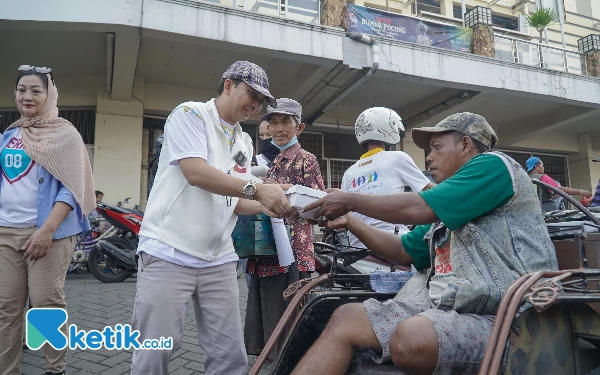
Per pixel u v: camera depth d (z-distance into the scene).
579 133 13.00
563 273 1.31
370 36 7.70
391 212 1.59
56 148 2.43
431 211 1.55
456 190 1.55
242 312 4.30
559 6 11.28
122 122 8.55
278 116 2.85
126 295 4.93
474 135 1.76
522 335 1.31
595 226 1.76
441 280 1.71
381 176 2.72
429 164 1.85
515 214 1.58
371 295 1.96
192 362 3.03
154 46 7.41
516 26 12.87
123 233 6.00
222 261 1.96
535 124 11.20
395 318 1.64
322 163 10.53
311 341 1.86
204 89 9.33
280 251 2.56
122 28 6.35
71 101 8.46
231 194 1.74
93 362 2.98
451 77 8.39
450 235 1.72
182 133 1.79
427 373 1.40
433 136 1.84
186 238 1.81
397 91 9.53
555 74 9.39
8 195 2.37
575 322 1.46
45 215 2.37
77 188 2.45
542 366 1.34
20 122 2.53
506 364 1.26
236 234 2.68
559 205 4.63
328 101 9.02
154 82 8.94
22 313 2.43
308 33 7.29
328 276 1.99
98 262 6.07
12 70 8.18
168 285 1.77
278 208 1.72
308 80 8.31
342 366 1.62
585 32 13.33
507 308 1.20
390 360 1.59
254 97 1.92
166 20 6.45
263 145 3.57
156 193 1.87
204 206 1.84
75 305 4.44
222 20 6.76
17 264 2.38
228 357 1.94
